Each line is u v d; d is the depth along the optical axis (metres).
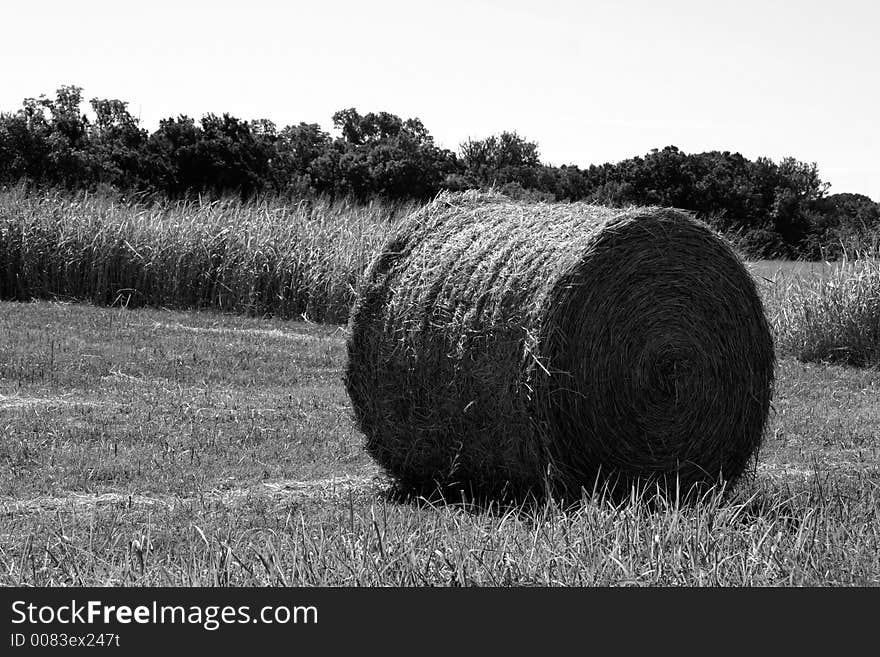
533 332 7.53
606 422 7.75
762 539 5.63
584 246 7.59
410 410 8.42
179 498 7.91
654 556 5.55
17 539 6.68
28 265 20.97
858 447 10.55
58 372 12.76
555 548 5.61
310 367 14.34
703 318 8.16
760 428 8.51
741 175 55.50
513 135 78.00
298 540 5.97
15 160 41.88
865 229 18.77
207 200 22.97
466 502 8.09
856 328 17.17
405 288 8.48
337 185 51.59
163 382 12.72
